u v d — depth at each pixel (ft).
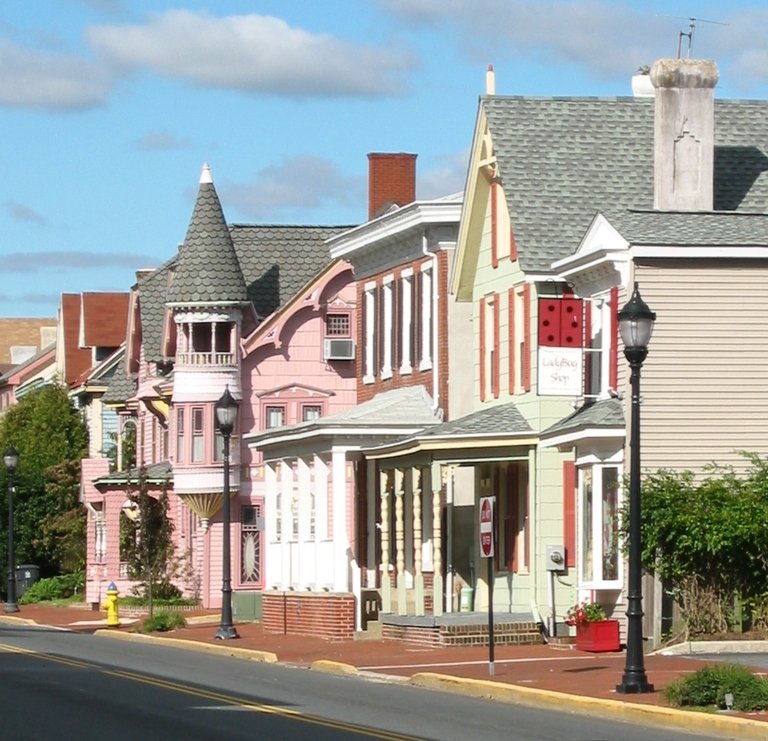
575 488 197.77
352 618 215.92
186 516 312.09
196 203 305.12
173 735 111.45
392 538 235.81
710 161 203.82
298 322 307.37
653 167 212.23
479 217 224.12
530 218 206.28
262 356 305.73
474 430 203.10
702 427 181.88
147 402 331.36
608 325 188.55
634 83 236.63
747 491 175.11
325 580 228.43
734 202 208.64
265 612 240.94
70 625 279.49
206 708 130.52
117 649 210.79
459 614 199.11
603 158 212.43
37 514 383.86
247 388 304.71
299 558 236.43
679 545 172.45
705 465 181.06
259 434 249.75
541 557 201.98
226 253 303.27
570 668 158.20
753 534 171.94
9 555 324.80
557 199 208.03
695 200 203.10
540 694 135.54
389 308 255.29
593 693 134.41
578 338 189.98
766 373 182.80
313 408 306.96
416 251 243.40
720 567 174.29
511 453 202.90
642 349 139.85
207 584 300.20
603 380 190.60
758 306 182.91
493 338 221.05
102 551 333.62
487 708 132.67
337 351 305.12
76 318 462.19
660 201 202.90
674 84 203.72
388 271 255.70
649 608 175.01
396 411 231.09
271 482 251.80
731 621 174.50
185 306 300.81
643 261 182.19
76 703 134.21
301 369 306.96
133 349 347.36
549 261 202.69
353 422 224.53
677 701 124.77
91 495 336.49
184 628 252.01
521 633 194.80
